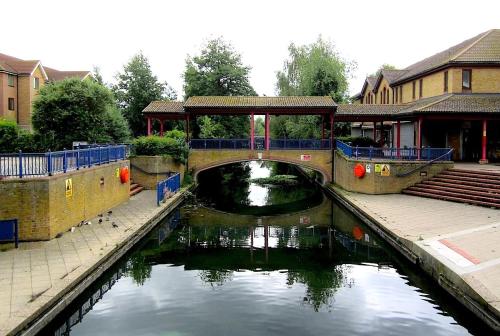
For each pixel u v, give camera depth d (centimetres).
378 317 962
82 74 4734
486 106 2559
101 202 1844
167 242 1664
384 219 1717
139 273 1271
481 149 2867
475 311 908
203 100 3172
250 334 875
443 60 2955
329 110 3070
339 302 1045
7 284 971
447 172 2353
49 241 1341
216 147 3105
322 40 4391
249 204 2667
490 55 2734
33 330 808
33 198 1328
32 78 4053
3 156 1336
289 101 3136
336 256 1467
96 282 1129
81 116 2725
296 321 938
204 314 972
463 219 1628
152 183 2655
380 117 3195
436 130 3020
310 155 3075
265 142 3086
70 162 1567
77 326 912
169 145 2783
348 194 2447
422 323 933
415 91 3394
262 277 1237
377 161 2416
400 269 1315
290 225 2019
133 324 920
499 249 1197
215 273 1273
